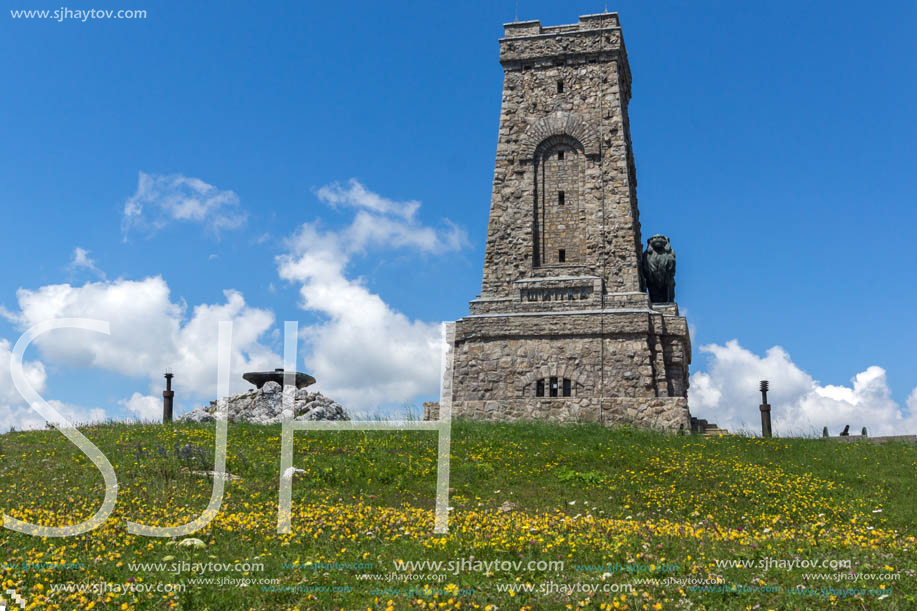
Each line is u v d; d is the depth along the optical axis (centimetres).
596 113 5631
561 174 5628
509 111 5756
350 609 1423
